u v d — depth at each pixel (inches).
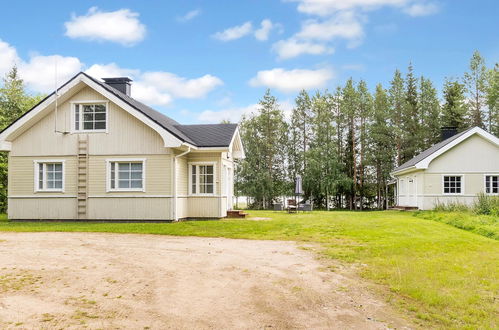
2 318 185.2
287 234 482.0
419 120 1515.7
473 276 274.4
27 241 418.9
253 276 274.5
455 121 1531.7
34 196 663.1
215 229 528.4
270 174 1419.8
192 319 191.6
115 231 509.0
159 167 640.4
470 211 709.3
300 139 1459.2
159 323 185.2
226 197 755.4
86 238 447.2
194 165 703.7
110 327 177.9
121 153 649.0
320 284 256.5
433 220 661.9
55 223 618.2
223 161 716.0
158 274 275.6
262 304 216.4
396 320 196.7
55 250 362.0
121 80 779.4
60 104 666.8
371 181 1441.9
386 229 518.0
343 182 1309.1
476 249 374.9
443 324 191.8
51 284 245.0
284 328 183.5
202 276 272.7
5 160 994.1
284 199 1449.3
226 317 195.5
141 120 623.8
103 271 281.3
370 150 1393.9
